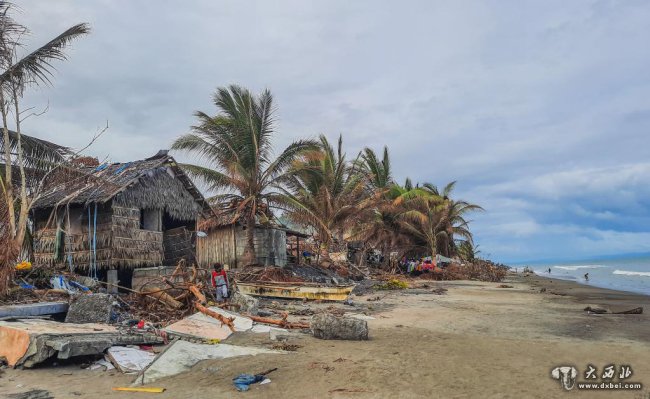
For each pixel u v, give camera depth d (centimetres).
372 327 1157
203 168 2359
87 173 1448
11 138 1325
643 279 4409
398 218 4256
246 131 2392
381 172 4359
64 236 1575
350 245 3825
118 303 1191
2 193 1265
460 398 576
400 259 4275
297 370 699
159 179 1752
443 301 1886
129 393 597
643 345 916
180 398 580
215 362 743
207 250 2505
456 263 4269
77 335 749
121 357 727
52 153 1387
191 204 1895
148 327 959
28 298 1068
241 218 2422
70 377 665
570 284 3462
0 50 1184
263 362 741
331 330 955
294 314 1356
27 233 1411
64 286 1241
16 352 720
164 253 1838
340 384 634
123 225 1562
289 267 2444
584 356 803
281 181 2525
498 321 1284
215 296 1330
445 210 4397
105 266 1509
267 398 582
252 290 1814
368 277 3033
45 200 1572
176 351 755
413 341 948
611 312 1508
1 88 1185
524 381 647
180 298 1182
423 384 634
